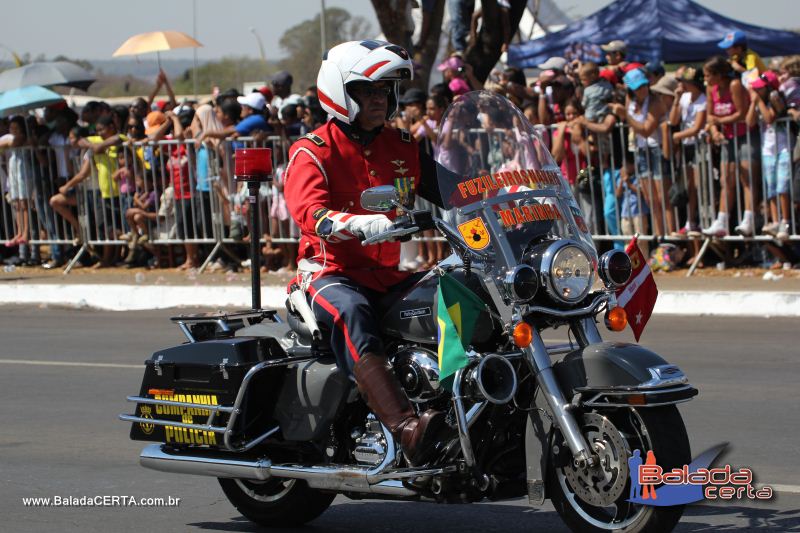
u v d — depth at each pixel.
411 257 25.62
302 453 10.60
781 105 23.08
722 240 24.11
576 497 9.37
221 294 26.48
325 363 10.36
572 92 26.33
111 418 15.94
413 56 33.25
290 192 10.32
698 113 23.95
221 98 28.80
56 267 31.91
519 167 9.81
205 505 11.89
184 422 10.88
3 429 15.45
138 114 30.19
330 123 10.51
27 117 31.88
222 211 28.69
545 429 9.24
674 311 22.59
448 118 9.97
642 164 24.56
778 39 34.69
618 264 9.27
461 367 9.20
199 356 10.84
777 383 16.34
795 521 10.47
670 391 8.82
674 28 34.84
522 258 9.25
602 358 9.01
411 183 10.65
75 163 30.83
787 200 23.34
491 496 9.59
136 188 29.98
